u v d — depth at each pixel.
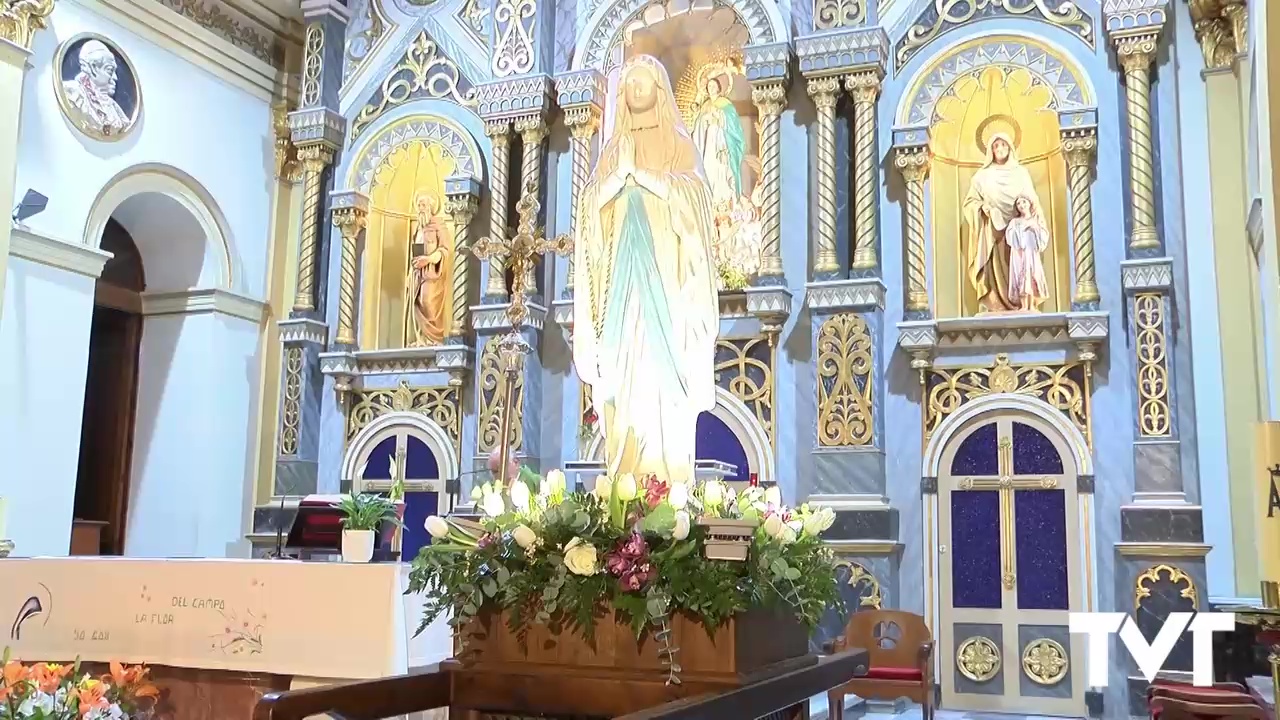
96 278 10.89
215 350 12.18
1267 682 6.72
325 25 12.99
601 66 11.98
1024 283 10.23
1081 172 10.03
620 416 4.61
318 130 12.71
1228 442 9.40
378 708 3.79
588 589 3.83
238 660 5.95
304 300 12.58
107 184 11.02
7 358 9.97
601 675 3.83
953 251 10.63
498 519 4.07
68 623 6.30
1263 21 7.16
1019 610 9.73
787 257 10.91
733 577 3.74
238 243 12.50
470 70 12.60
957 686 9.78
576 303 4.84
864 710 9.49
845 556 9.99
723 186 11.34
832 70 10.68
